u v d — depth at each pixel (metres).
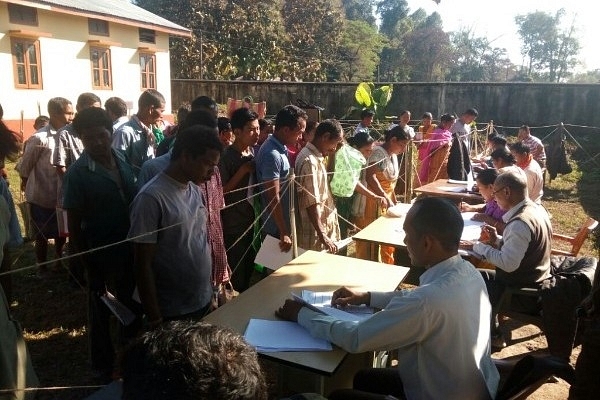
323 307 2.12
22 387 1.76
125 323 2.23
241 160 3.45
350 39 38.19
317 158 3.38
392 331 1.65
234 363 0.79
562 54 51.47
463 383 1.66
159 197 2.05
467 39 49.78
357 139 4.56
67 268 4.07
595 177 9.98
